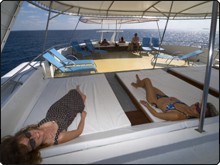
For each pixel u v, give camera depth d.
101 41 9.38
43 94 2.58
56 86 2.86
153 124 1.75
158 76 3.37
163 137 1.38
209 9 3.74
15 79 2.58
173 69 3.97
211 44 1.25
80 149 1.35
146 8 3.71
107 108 2.17
